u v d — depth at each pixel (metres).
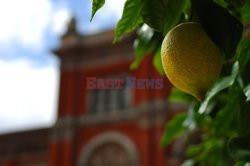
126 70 19.78
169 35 1.11
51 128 21.20
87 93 20.52
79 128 19.89
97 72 20.41
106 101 20.33
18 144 21.81
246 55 1.55
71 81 20.72
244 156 1.55
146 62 18.78
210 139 2.97
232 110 2.02
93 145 19.34
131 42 19.91
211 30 1.27
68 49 21.06
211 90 1.70
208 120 2.85
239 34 1.28
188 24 1.12
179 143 17.53
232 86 1.76
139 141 18.50
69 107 20.23
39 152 21.22
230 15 1.30
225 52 1.26
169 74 1.09
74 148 19.53
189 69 1.06
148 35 2.04
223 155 2.86
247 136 1.60
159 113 18.34
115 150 19.09
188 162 3.35
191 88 1.07
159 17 1.18
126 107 19.78
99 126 19.62
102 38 20.64
